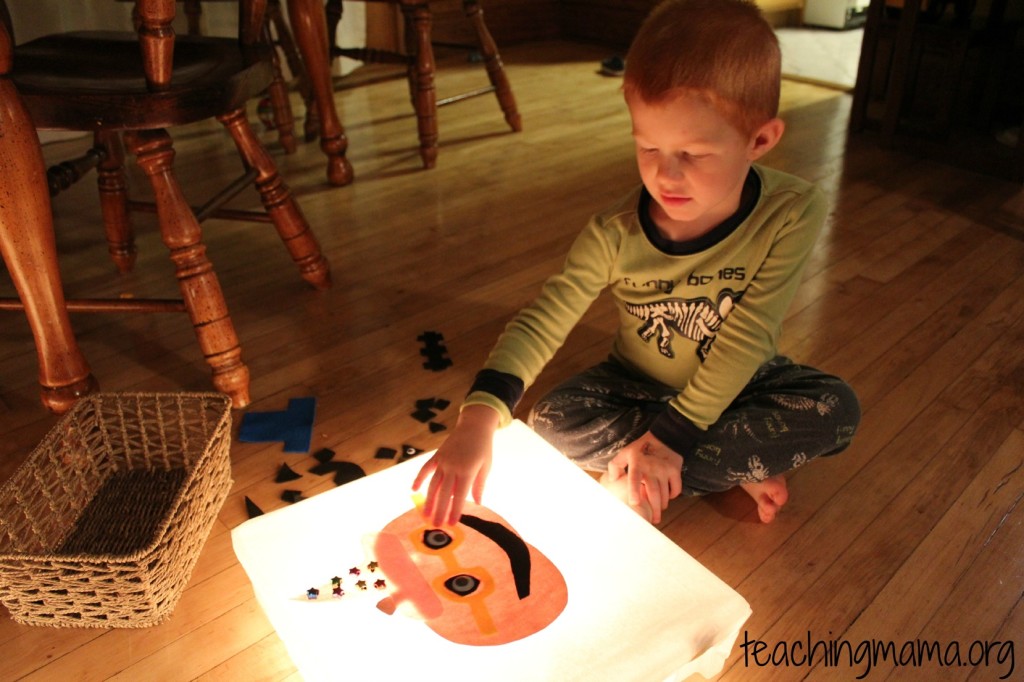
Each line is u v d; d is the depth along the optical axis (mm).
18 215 1078
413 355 1405
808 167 2217
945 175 2174
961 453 1161
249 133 1474
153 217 1924
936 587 949
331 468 1139
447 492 823
